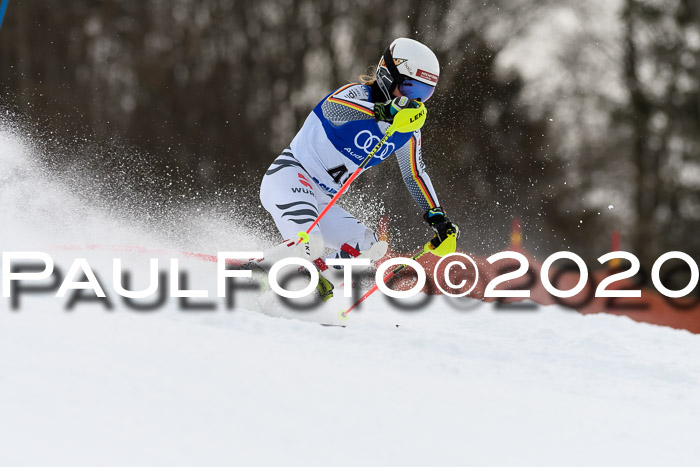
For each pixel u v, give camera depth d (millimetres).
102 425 7125
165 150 66938
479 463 7828
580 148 78188
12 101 66250
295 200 15961
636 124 76375
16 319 10289
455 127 68812
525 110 71312
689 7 74688
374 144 16000
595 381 14805
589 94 77188
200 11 69562
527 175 71062
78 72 68125
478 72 69500
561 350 16906
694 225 75438
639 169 77062
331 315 16766
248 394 8789
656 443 9695
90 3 67750
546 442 8969
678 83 75938
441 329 18734
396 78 15711
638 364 16406
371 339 14867
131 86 68250
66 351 9078
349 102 15547
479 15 69375
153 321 12047
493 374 13727
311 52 70500
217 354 10320
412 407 9523
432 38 69438
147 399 7984
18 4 66688
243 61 69938
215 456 6898
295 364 10711
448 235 16922
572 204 77125
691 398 14281
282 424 8023
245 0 69312
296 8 69375
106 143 65312
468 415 9625
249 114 69625
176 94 68062
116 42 68375
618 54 77188
